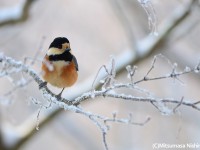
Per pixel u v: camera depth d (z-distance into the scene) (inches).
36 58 293.4
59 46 321.1
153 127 628.4
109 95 266.7
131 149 577.3
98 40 733.9
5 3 711.1
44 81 303.6
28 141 505.4
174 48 602.9
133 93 549.3
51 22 698.2
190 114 599.8
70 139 706.8
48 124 510.3
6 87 636.1
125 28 535.2
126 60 513.3
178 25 524.7
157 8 607.8
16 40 649.6
